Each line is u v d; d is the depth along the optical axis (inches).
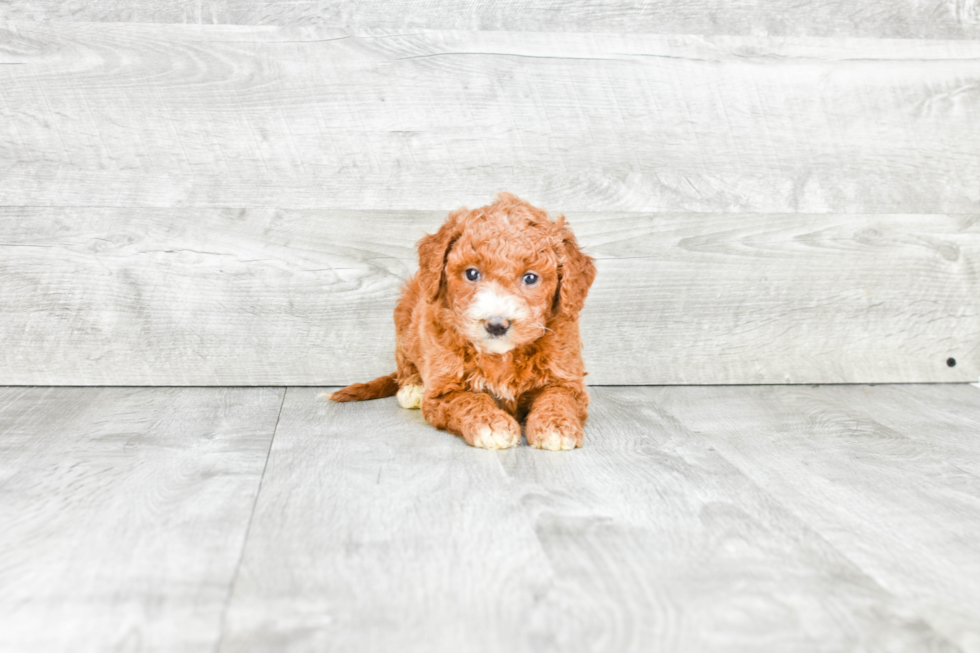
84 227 114.7
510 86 118.6
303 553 63.2
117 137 114.0
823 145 125.4
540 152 120.2
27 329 115.7
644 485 79.7
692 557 64.0
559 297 91.5
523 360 93.8
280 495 75.2
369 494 75.6
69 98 112.5
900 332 131.4
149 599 56.0
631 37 119.6
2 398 110.0
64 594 56.6
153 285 116.9
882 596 58.9
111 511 71.1
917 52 125.7
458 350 94.3
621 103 120.5
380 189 118.7
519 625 53.4
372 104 117.0
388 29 115.9
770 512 73.9
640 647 51.3
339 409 107.3
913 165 127.9
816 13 123.1
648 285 124.0
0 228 113.5
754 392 123.4
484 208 92.5
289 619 53.6
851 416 110.2
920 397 123.1
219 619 53.6
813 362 129.8
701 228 123.9
